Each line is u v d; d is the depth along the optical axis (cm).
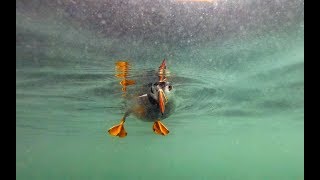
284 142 3253
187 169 6894
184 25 838
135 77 1124
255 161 5378
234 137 2895
